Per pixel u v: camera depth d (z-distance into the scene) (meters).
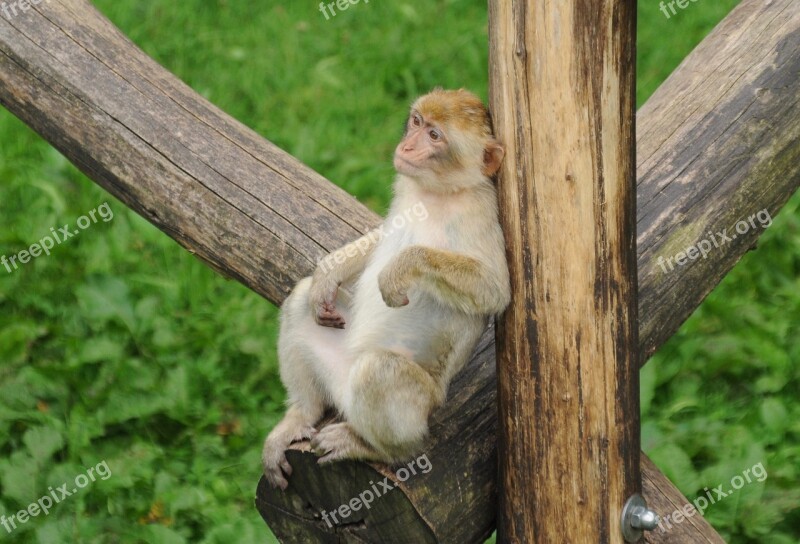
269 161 11.39
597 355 8.62
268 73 19.73
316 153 18.06
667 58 20.02
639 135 11.24
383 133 18.73
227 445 13.69
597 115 8.13
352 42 20.58
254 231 11.12
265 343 14.92
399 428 8.99
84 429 13.36
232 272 11.38
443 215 9.44
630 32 8.10
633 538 9.20
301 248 11.02
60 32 11.58
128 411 13.66
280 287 11.12
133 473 12.95
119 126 11.31
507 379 9.00
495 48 8.35
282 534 9.80
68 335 14.73
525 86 8.23
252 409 14.12
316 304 9.98
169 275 15.97
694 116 11.13
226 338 14.95
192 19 20.70
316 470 9.38
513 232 8.69
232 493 12.94
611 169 8.30
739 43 11.52
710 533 10.53
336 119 18.92
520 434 8.99
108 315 14.73
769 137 11.01
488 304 8.92
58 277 15.57
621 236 8.51
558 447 8.84
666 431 13.60
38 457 12.84
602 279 8.48
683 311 10.84
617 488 8.97
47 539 12.11
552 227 8.41
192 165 11.22
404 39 20.70
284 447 9.72
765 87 11.14
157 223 11.52
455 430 9.45
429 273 9.02
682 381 14.51
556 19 7.96
